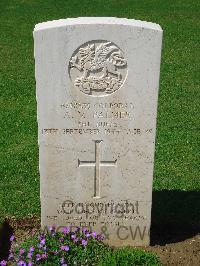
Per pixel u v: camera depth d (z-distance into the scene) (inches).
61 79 55.8
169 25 159.2
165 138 89.7
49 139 58.8
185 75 119.6
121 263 54.2
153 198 72.6
